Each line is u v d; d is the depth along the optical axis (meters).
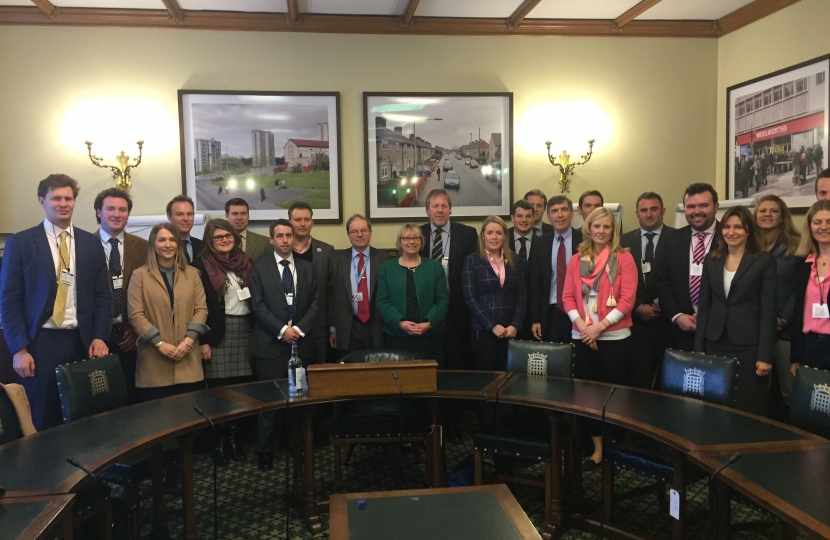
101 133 4.36
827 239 2.69
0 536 1.39
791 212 4.22
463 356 3.86
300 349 3.37
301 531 2.68
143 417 2.35
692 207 3.26
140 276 3.05
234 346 3.43
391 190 4.72
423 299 3.46
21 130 4.29
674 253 3.37
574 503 2.72
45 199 2.89
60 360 2.89
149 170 4.45
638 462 2.39
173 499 3.04
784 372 3.22
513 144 4.80
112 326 3.24
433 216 3.81
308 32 4.57
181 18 4.35
